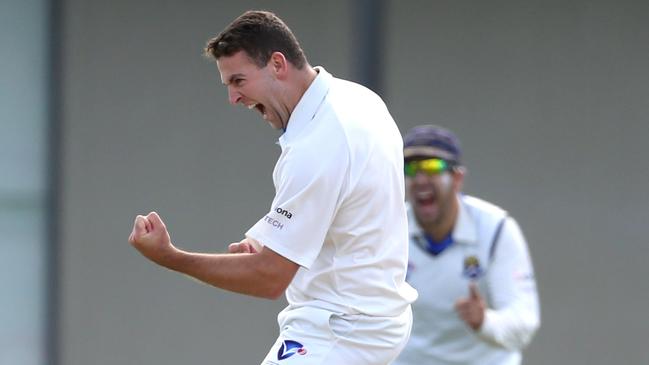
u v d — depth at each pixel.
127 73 29.67
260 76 12.91
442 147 18.88
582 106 32.16
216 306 30.67
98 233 29.67
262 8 30.00
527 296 18.84
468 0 31.44
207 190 30.28
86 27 29.36
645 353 33.09
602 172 32.38
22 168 29.12
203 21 29.97
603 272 32.62
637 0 32.28
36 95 29.16
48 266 29.38
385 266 13.22
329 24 30.09
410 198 19.02
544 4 31.89
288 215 12.79
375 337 13.27
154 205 29.95
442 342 19.02
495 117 31.70
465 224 18.92
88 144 29.48
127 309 29.98
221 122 30.31
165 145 30.02
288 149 12.95
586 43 32.12
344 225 13.02
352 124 12.94
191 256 12.84
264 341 31.05
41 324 29.44
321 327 13.20
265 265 12.84
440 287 18.92
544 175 32.06
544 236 32.25
